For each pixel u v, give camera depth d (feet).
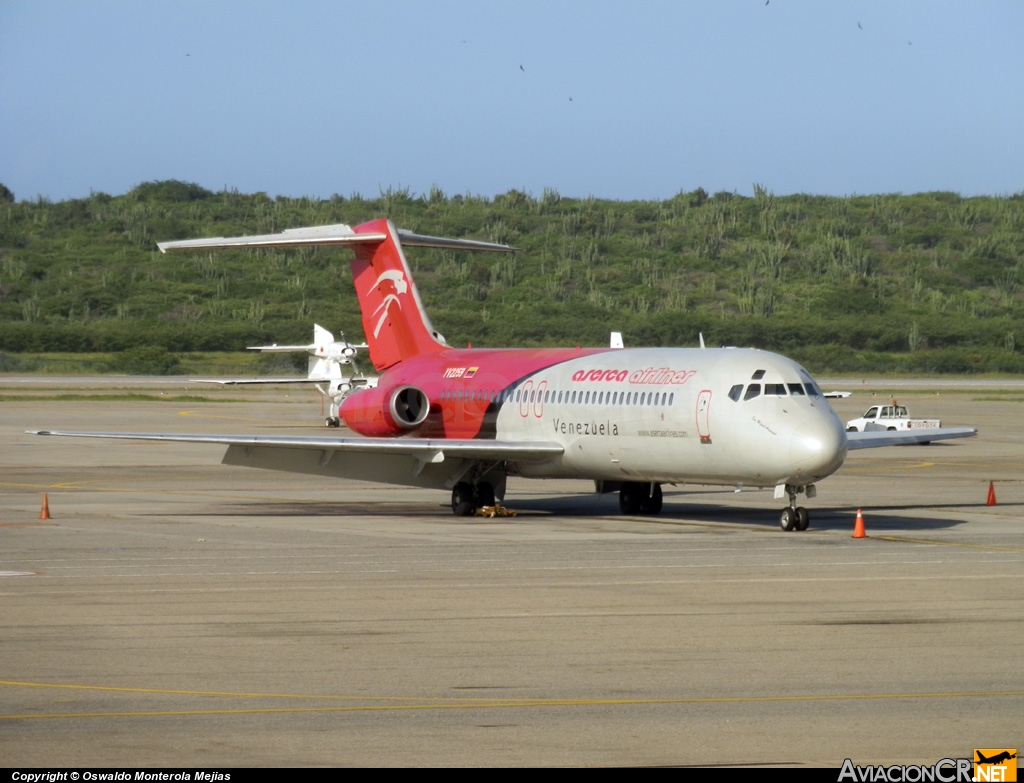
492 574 254.47
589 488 467.93
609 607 217.77
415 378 419.54
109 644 187.73
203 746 138.92
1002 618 208.44
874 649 185.16
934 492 448.65
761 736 142.82
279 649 184.55
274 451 371.76
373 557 279.69
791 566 266.16
